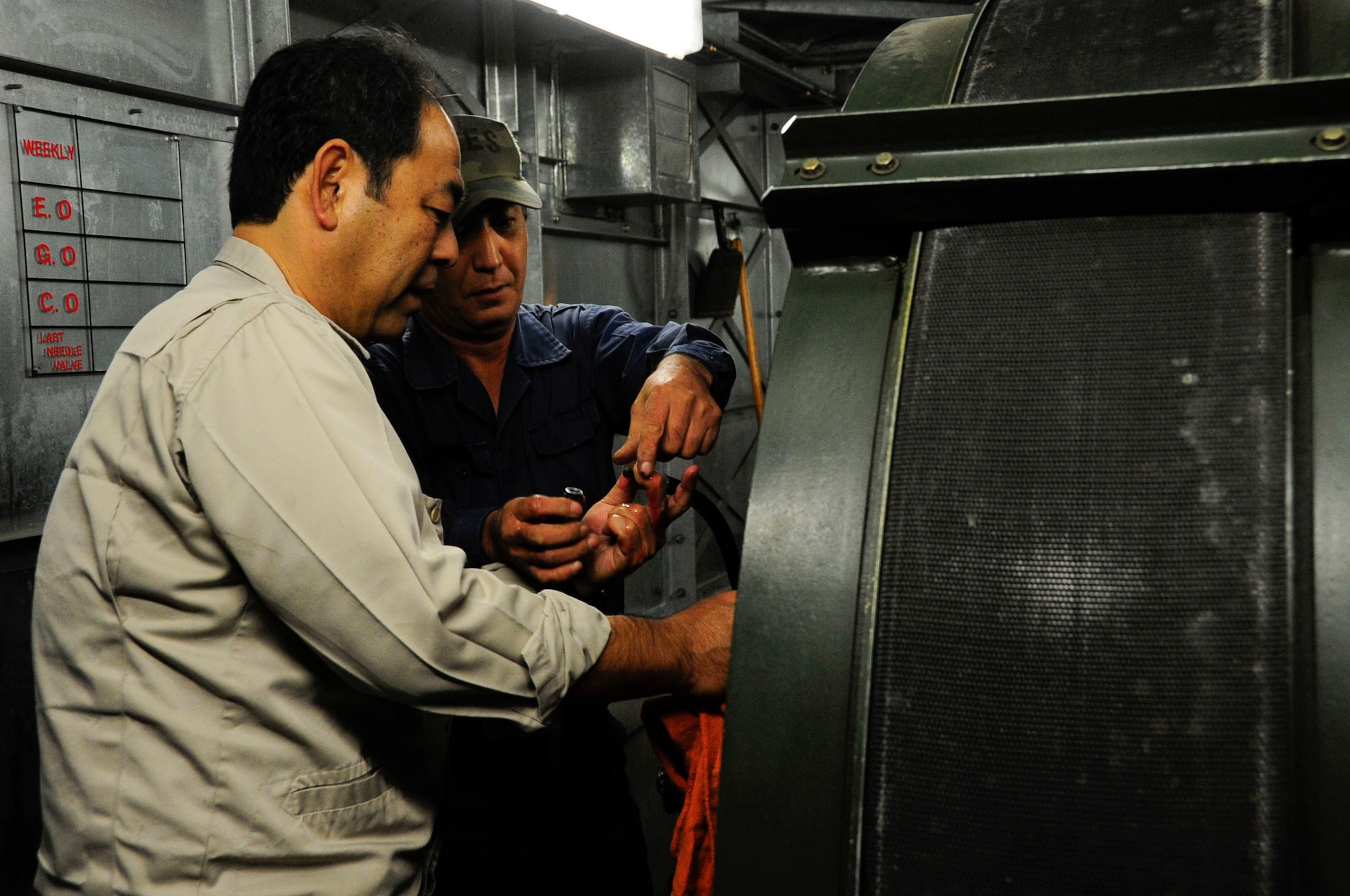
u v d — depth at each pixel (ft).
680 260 15.79
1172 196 2.40
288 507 2.98
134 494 3.15
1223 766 2.15
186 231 8.16
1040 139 2.47
